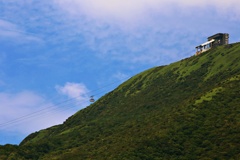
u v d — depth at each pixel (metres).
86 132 147.50
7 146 128.50
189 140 95.75
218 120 101.94
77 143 134.38
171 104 141.12
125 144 101.62
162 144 94.94
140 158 88.94
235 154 83.56
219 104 111.75
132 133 113.44
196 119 106.00
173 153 90.94
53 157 115.62
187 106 118.25
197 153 88.94
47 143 140.00
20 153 125.31
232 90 119.44
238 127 94.62
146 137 101.25
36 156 126.94
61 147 134.75
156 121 116.75
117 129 132.62
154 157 89.56
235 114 102.19
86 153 108.12
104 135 131.25
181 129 101.44
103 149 105.62
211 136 95.00
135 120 136.25
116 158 90.81
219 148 88.31
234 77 134.00
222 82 134.88
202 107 112.75
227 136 92.50
